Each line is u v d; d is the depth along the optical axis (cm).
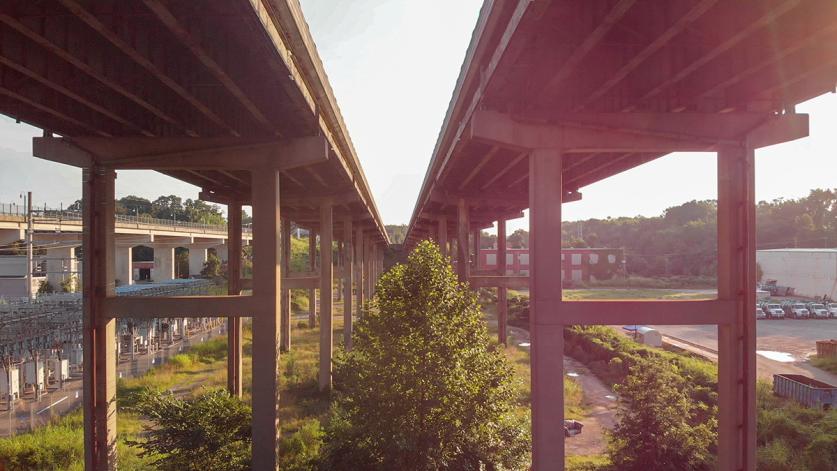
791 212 13462
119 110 1739
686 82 1631
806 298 8619
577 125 1717
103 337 1998
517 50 1305
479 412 1664
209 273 10281
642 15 1232
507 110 1745
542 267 1716
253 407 1977
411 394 1652
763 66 1395
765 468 1928
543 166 1734
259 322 2014
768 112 1723
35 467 2064
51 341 3475
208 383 3484
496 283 4053
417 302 1745
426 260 1816
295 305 8312
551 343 1694
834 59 1386
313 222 5616
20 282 6153
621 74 1386
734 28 1178
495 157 2792
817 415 2345
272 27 1266
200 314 2012
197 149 2012
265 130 2012
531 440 1816
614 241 16275
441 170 3250
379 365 1711
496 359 1812
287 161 2038
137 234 7325
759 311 6600
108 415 2000
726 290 1716
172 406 1884
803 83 1630
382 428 1631
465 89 2006
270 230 2034
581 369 3884
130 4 1167
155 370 3775
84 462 1981
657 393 1992
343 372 1820
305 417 2767
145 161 2003
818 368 3897
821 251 8575
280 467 2077
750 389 1670
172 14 1070
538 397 1684
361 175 3644
